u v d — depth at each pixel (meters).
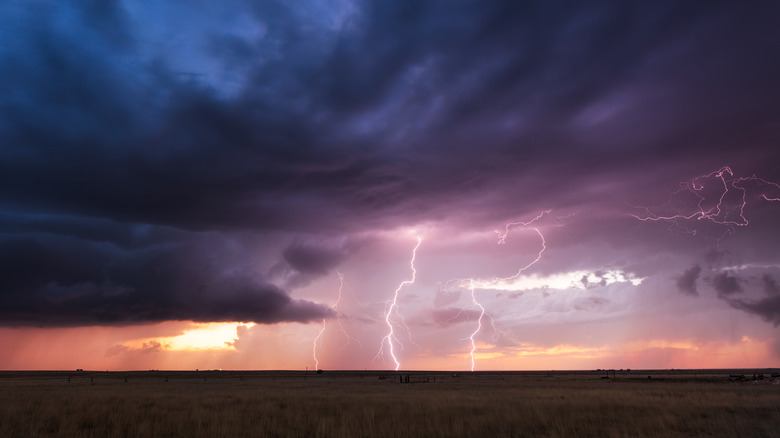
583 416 17.84
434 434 14.26
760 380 55.66
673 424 15.91
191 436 14.15
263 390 38.72
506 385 50.09
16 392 34.38
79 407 21.25
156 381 69.25
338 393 34.00
